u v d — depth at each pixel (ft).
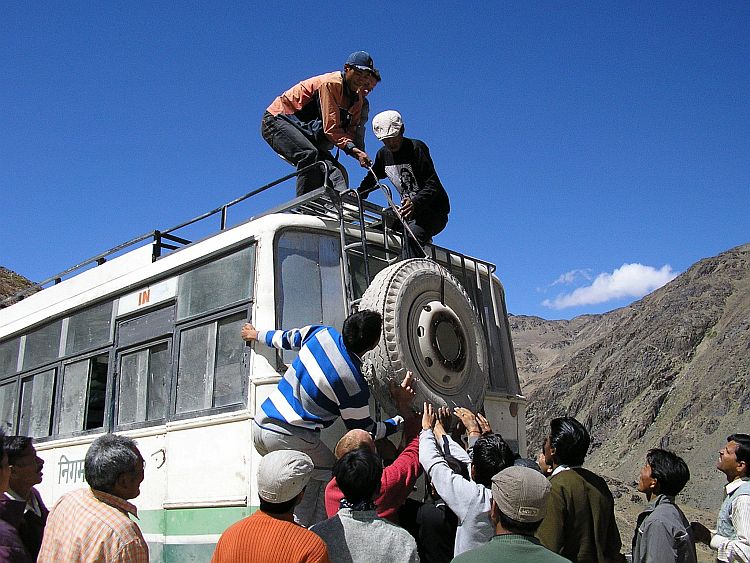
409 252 21.15
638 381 327.88
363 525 13.56
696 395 287.28
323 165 20.47
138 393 21.54
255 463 17.33
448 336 18.84
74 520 12.78
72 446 23.35
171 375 20.31
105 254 25.35
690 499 219.82
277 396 16.81
